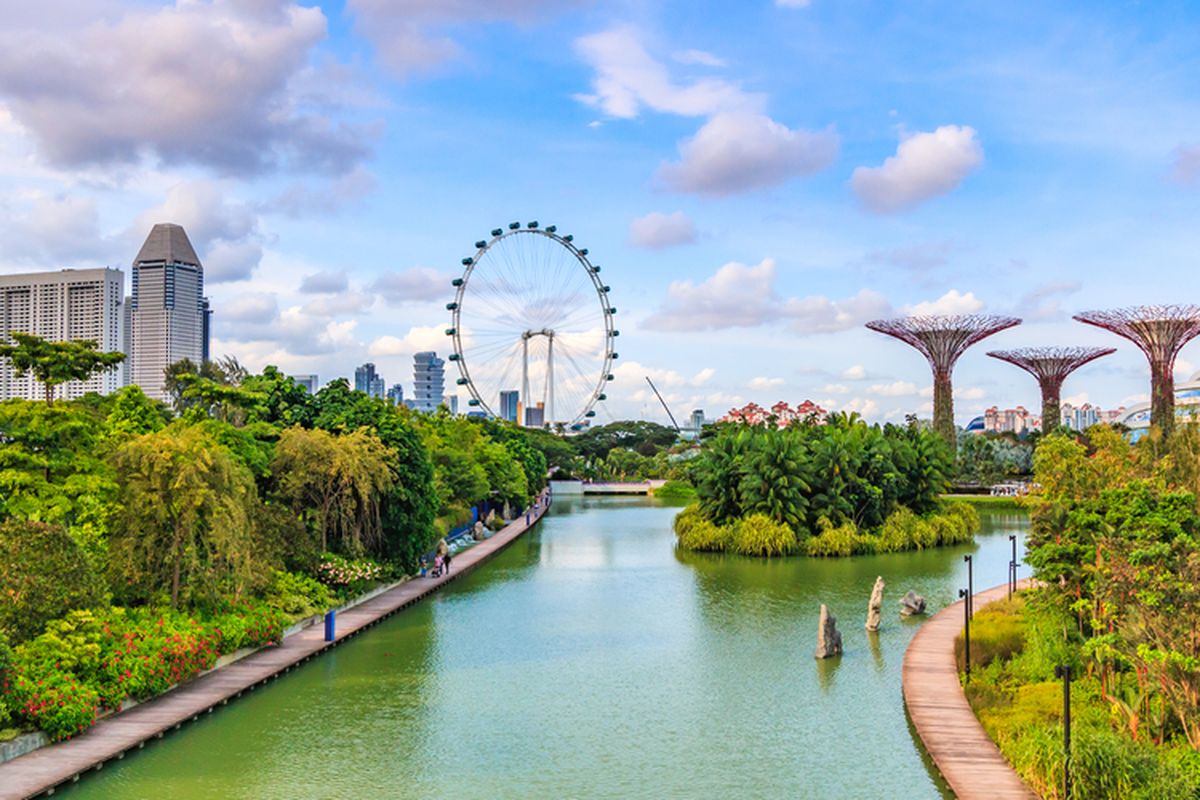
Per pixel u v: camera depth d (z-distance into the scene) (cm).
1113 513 3725
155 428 5181
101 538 3909
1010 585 5631
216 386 5609
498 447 11162
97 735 3005
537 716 3459
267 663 3953
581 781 2858
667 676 4000
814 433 10081
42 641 3084
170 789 2741
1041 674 3591
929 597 5916
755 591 6144
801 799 2723
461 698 3672
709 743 3186
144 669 3312
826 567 7344
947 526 8819
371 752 3078
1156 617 2762
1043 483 4750
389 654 4338
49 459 3769
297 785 2800
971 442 15050
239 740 3166
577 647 4512
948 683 3659
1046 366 14312
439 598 5822
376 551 5944
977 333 12081
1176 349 11638
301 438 5312
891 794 2756
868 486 8562
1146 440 6450
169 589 4088
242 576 4138
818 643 4306
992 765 2786
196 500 3916
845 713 3500
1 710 2792
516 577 6744
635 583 6469
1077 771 2450
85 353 4259
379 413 6350
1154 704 2970
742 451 8906
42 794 2594
